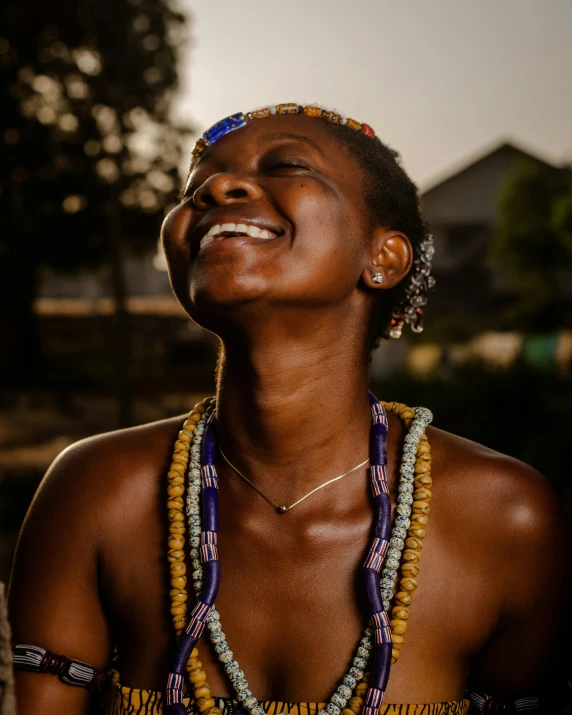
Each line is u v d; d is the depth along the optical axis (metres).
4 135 20.52
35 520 1.44
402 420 1.50
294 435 1.33
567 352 15.70
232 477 1.38
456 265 27.14
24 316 23.30
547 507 1.39
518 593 1.36
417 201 1.65
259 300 1.23
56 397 17.34
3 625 0.86
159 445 1.49
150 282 45.53
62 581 1.39
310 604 1.31
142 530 1.41
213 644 1.32
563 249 21.31
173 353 24.20
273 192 1.29
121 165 12.30
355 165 1.44
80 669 1.35
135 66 19.27
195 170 1.44
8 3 19.11
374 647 1.26
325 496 1.36
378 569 1.30
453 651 1.34
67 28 19.31
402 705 1.27
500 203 22.70
